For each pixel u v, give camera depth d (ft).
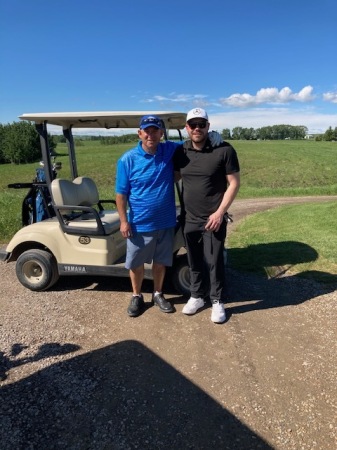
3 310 13.52
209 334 11.59
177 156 11.76
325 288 14.70
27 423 8.14
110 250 13.88
